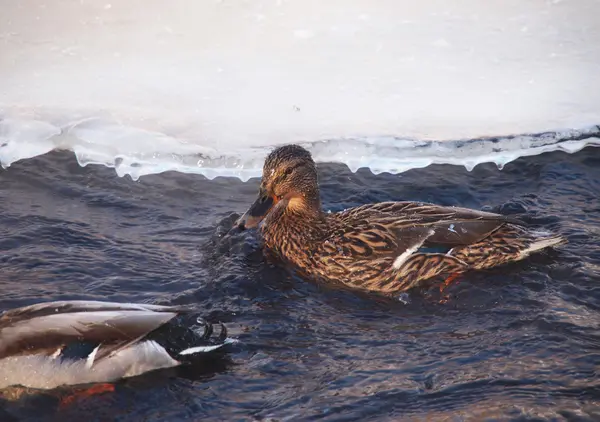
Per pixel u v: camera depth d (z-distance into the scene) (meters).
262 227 9.26
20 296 7.72
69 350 6.46
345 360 6.95
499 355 6.94
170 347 6.66
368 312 7.83
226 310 7.73
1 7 13.49
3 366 6.49
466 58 12.41
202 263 8.55
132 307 6.59
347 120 11.16
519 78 11.97
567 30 13.07
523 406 6.27
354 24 13.27
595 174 10.21
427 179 10.23
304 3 13.78
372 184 10.17
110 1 13.80
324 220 8.88
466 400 6.38
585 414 6.16
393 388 6.54
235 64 12.30
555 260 8.45
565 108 11.35
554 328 7.29
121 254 8.59
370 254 8.37
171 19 13.37
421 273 8.29
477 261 8.36
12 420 6.24
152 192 9.93
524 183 10.12
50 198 9.68
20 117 11.02
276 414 6.27
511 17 13.43
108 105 11.37
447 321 7.59
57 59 12.32
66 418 6.27
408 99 11.57
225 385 6.59
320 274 8.55
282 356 7.00
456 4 13.77
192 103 11.48
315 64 12.30
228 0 13.82
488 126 11.01
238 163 10.48
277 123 11.11
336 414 6.26
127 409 6.34
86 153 10.53
